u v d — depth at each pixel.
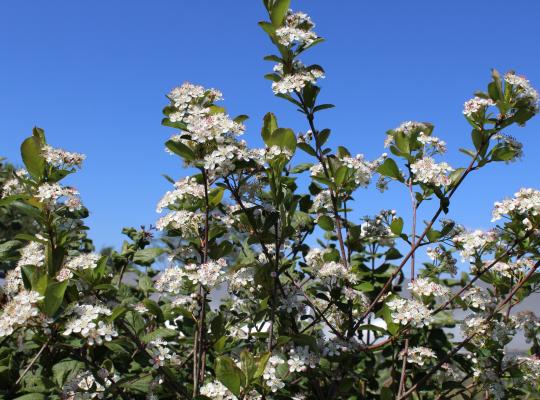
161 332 0.93
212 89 0.96
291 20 1.07
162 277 0.98
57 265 0.91
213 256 0.99
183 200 1.03
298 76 1.02
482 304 1.07
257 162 0.92
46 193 0.90
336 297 1.03
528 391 1.21
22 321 0.81
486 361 1.08
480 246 1.05
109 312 0.85
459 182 0.99
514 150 0.97
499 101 0.97
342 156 1.11
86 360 0.88
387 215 1.17
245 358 0.85
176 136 0.95
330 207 1.13
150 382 0.93
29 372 0.93
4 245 1.10
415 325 0.96
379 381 1.27
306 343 0.93
